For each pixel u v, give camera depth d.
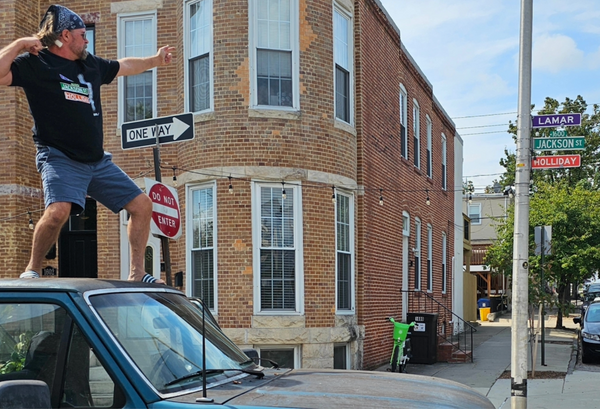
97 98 4.59
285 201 13.74
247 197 13.44
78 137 4.39
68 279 3.67
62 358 3.37
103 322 3.41
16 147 14.62
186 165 14.07
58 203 4.34
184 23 14.34
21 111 14.84
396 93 19.36
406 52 20.50
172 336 3.76
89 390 3.30
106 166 4.72
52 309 3.46
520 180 10.97
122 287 3.78
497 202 49.56
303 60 13.98
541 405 11.98
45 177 4.39
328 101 14.35
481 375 15.87
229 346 4.30
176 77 14.84
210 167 13.59
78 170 4.46
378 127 17.36
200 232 13.89
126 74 4.88
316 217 13.94
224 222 13.44
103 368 3.30
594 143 47.28
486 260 33.12
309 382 3.83
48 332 3.44
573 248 28.67
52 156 4.39
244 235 13.37
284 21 14.01
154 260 14.54
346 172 14.80
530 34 11.05
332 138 14.38
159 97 14.93
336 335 13.96
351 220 15.30
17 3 14.73
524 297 10.55
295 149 13.76
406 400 3.45
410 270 20.72
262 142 13.55
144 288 3.97
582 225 28.88
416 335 18.05
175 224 7.97
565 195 29.95
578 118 11.23
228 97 13.59
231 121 13.56
